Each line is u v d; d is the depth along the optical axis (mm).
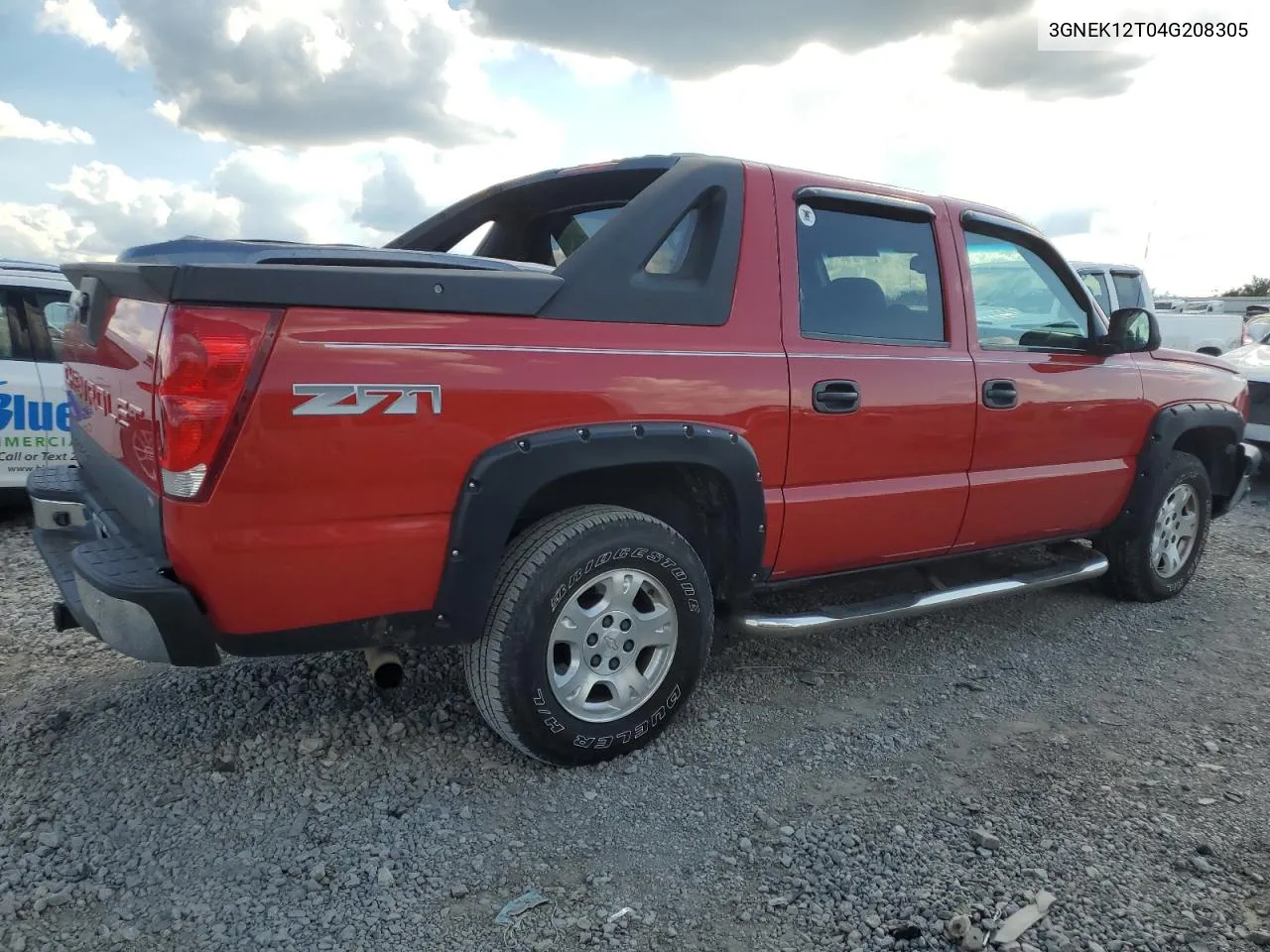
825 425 3309
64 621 2818
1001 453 3936
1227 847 2654
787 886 2439
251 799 2738
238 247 2633
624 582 2945
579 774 2961
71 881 2357
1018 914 2324
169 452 2244
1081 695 3734
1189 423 4766
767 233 3236
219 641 2426
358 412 2393
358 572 2490
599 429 2773
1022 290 4180
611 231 2896
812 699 3600
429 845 2566
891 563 3771
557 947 2199
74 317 3209
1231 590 5301
